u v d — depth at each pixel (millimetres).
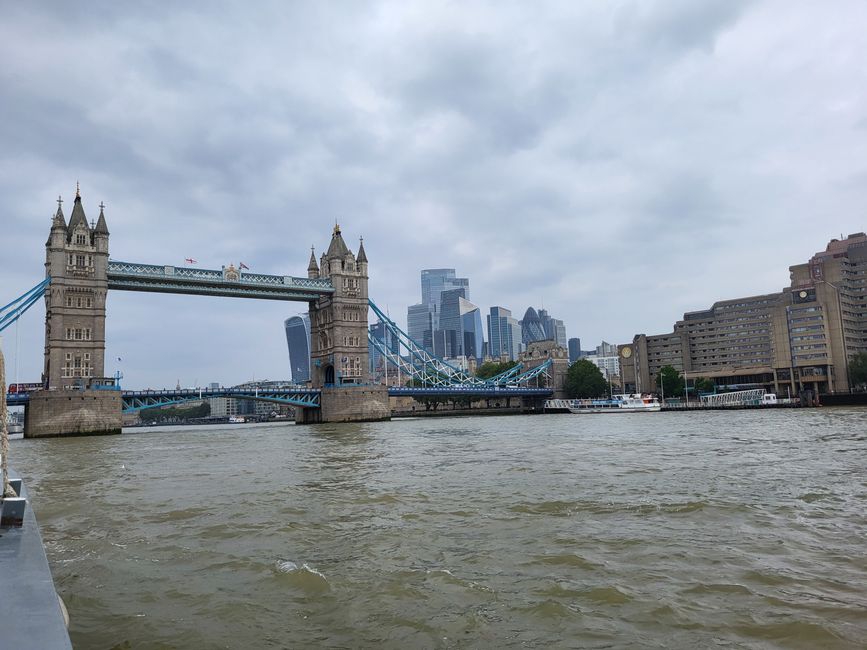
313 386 177875
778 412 142875
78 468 47906
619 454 47031
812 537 19188
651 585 14742
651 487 29438
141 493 32094
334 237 172500
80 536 21531
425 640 11805
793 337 194000
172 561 17859
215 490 32344
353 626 12578
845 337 193625
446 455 50375
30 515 8328
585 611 13148
